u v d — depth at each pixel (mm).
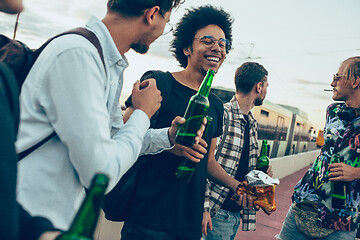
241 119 1987
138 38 946
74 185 778
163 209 1310
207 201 1805
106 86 847
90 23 876
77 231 479
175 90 1443
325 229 1924
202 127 1249
